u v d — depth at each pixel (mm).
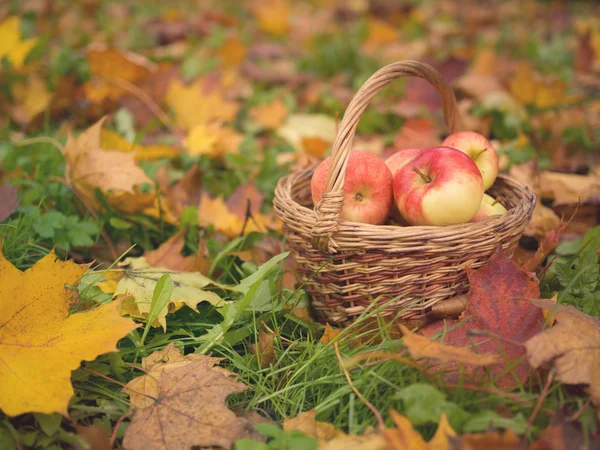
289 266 832
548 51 1840
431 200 711
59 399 604
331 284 718
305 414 621
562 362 605
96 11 2336
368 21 2338
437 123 1321
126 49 1853
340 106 1435
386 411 629
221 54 1750
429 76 776
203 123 1275
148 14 2471
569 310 649
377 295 708
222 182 1084
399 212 762
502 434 598
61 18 2029
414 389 600
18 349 637
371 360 672
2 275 641
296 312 748
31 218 821
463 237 682
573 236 888
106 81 1275
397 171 755
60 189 921
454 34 2244
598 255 775
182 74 1535
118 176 873
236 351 734
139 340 719
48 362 625
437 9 2744
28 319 650
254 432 628
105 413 657
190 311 770
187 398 642
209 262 828
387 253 682
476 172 723
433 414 592
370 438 594
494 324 668
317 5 2891
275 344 725
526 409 622
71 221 847
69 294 662
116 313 657
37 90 1225
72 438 613
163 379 660
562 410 592
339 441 595
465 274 709
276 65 1809
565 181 982
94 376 679
